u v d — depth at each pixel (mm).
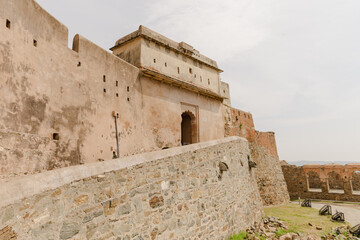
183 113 15602
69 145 8039
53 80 7648
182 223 6215
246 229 9719
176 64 14828
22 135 6285
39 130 6922
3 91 5781
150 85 12797
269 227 10984
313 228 11922
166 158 6191
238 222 9266
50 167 7223
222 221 8086
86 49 9289
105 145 9641
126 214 4777
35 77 6910
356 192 28938
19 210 3137
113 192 4621
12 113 6020
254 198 11875
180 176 6547
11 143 5918
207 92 16328
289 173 30016
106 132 9789
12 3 6176
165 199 5840
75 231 3836
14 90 6129
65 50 8320
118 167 4844
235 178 9953
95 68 9625
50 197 3580
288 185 29844
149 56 13156
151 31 13602
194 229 6605
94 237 4109
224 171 9031
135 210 4988
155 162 5805
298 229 11477
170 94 13898
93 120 9219
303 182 29016
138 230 4957
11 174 5840
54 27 7918
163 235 5543
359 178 31594
